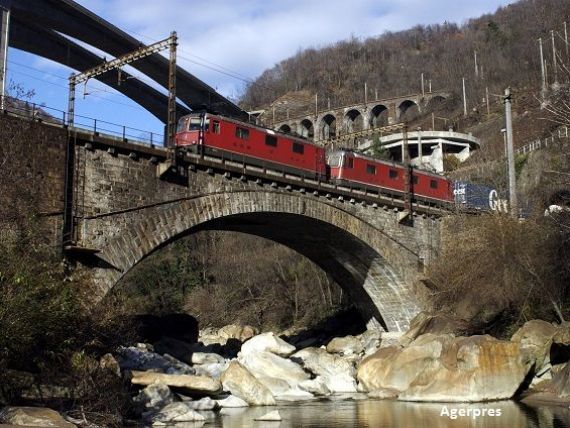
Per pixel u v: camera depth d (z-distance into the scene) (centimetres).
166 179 3197
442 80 14050
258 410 2800
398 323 5084
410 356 3438
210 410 2770
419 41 17925
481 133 9519
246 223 4150
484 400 2803
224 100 6375
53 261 2491
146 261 7569
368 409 2761
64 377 2123
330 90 16538
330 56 18138
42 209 2630
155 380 2767
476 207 5281
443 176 5497
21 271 1944
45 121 2831
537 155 6247
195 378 2872
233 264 7688
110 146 2934
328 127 11831
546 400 2725
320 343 5709
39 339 2030
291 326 6831
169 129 3206
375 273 4903
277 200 3853
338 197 4319
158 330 4975
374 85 16025
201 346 5081
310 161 4325
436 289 4688
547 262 3659
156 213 3116
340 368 3975
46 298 2047
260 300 7319
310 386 3528
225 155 3762
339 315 6328
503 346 2903
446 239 5031
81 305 2370
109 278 2845
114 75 5431
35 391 2011
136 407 2459
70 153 2798
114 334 2742
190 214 3288
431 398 2919
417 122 11700
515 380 2855
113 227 2909
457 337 3356
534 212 4547
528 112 8706
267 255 7656
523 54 11612
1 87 2984
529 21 12494
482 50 14312
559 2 10200
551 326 3203
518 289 3825
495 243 4094
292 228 4375
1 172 2502
